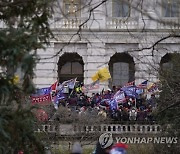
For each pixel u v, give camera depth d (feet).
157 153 274.57
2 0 112.57
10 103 109.91
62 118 307.17
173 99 237.45
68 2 207.82
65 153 292.40
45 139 244.63
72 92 386.11
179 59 249.34
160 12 195.52
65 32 358.23
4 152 106.42
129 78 463.42
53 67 458.09
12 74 103.40
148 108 339.16
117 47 465.06
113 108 352.28
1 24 145.79
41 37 112.27
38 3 112.27
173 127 258.57
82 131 306.76
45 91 320.29
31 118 115.75
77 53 482.28
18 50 98.68
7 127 108.68
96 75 413.18
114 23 457.27
